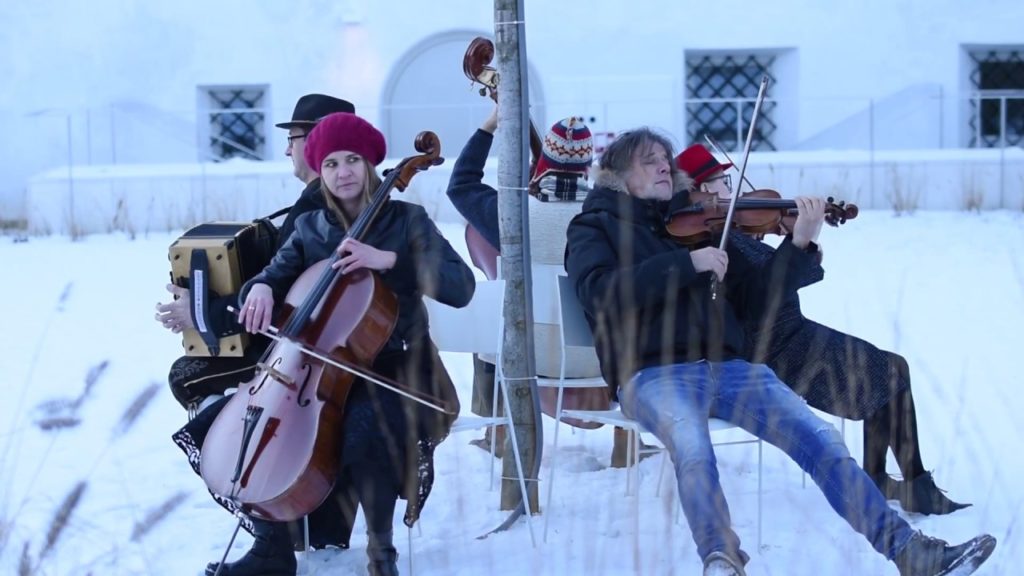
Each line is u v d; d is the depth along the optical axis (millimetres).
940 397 5848
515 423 5629
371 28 16750
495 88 6129
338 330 4824
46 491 6047
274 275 5164
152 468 6488
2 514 5496
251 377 5598
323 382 4730
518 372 5609
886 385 5520
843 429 5699
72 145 16641
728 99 16328
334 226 5203
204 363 5637
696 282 5258
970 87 17188
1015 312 9883
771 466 6348
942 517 5445
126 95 16672
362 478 4766
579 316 5457
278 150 16828
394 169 5176
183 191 15555
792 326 5648
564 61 16875
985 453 6305
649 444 6598
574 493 5945
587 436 7074
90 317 10312
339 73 16797
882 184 15680
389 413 4773
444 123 16812
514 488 5656
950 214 15062
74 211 15391
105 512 5781
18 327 9961
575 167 6316
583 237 5324
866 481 4727
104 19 16547
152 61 16656
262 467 4559
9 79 16562
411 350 5027
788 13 16922
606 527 5430
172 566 5125
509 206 5570
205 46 16672
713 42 16922
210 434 4797
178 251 5426
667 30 16875
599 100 16906
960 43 16984
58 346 9320
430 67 16922
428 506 5875
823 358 5566
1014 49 17188
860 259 12258
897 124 16984
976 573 4758
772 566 4965
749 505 5727
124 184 15477
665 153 5438
